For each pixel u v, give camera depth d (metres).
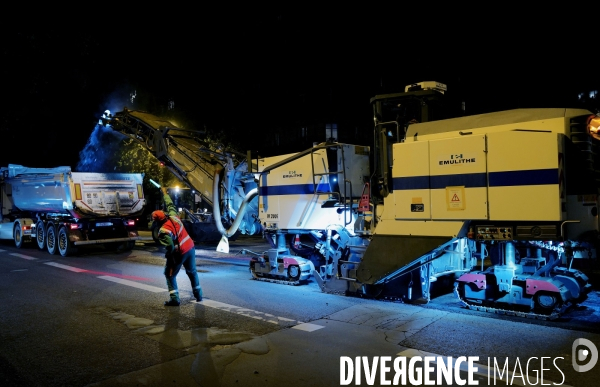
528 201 6.11
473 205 6.52
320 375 4.72
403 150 7.20
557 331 6.01
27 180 15.93
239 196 10.87
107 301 8.05
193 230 15.73
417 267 7.35
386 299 7.87
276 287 9.10
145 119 12.69
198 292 7.96
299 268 9.11
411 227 7.13
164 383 4.56
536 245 6.80
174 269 7.66
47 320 6.86
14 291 8.98
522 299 6.62
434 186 6.89
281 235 9.66
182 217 17.97
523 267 7.11
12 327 6.52
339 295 8.28
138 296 8.42
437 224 6.89
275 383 4.54
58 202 14.50
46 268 11.91
